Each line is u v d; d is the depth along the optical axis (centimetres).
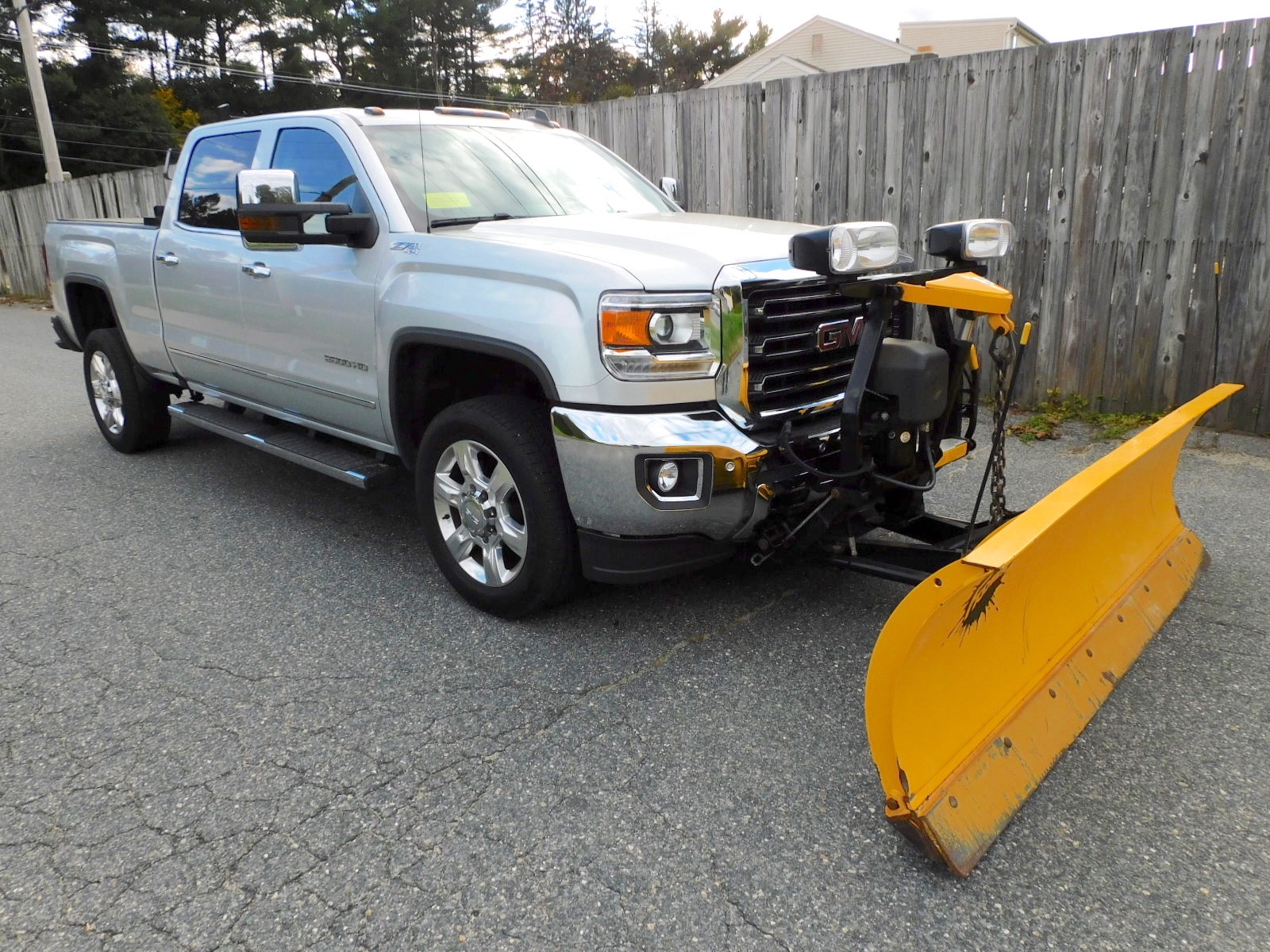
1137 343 614
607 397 314
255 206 370
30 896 233
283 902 230
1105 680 307
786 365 342
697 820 259
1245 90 545
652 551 327
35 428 714
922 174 668
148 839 253
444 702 320
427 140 429
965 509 489
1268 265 560
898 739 229
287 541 472
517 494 361
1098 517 306
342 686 331
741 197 759
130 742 299
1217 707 305
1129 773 274
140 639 368
